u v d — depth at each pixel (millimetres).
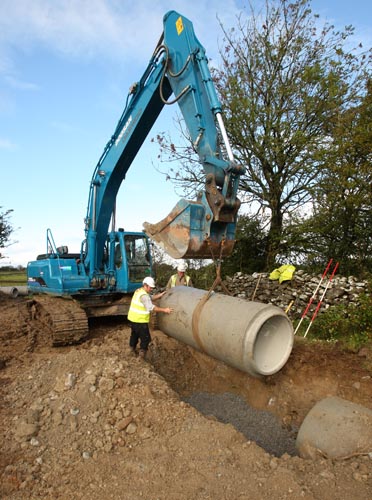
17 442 3959
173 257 5016
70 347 7746
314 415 4246
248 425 5328
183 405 4590
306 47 12703
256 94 13047
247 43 13148
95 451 3824
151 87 6484
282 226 13453
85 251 8734
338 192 10359
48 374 5293
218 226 5016
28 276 10438
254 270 13711
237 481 3262
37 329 8266
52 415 4367
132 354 6125
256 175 13195
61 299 8516
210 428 4090
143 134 7168
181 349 7145
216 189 4891
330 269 11234
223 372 6539
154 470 3469
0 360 6809
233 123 12625
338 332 7434
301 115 12539
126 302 8789
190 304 5734
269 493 3094
